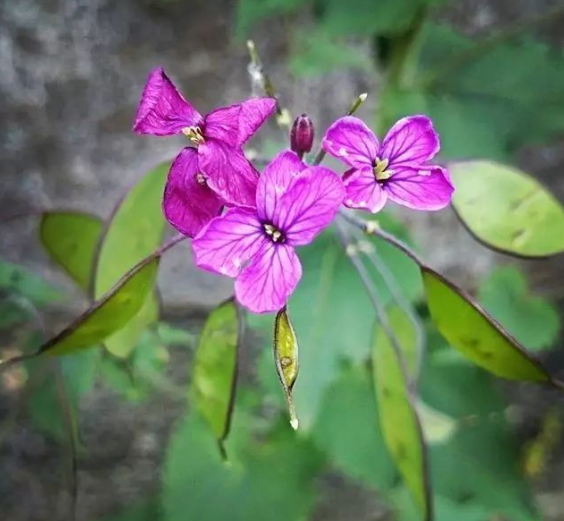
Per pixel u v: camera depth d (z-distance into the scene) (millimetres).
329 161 231
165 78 149
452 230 315
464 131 247
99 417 305
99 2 276
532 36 290
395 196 151
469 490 245
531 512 244
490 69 250
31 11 274
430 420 251
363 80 290
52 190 294
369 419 238
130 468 307
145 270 158
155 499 271
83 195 296
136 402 296
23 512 303
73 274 206
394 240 168
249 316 223
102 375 262
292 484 238
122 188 296
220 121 149
